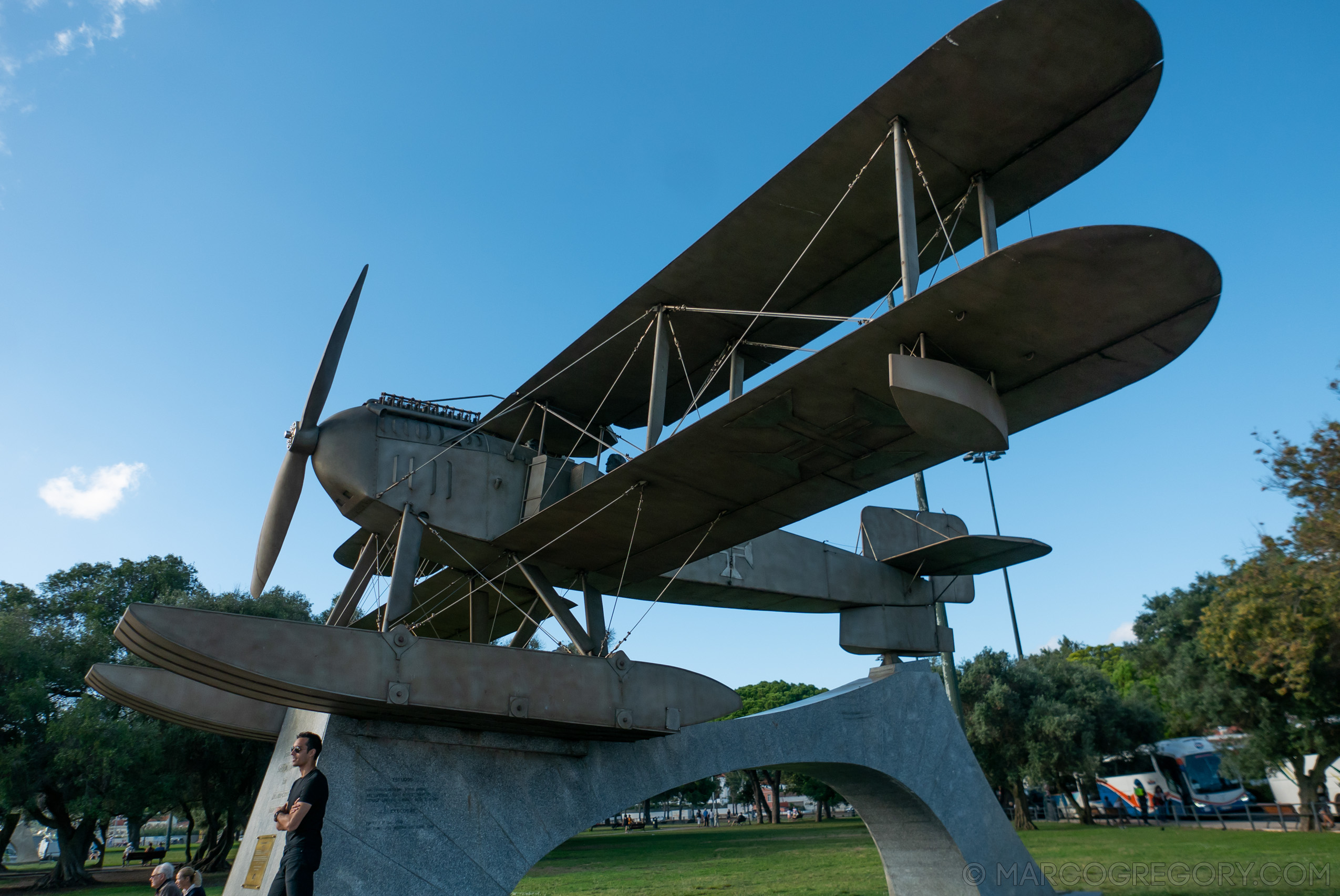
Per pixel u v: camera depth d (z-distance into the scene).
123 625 6.28
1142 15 5.97
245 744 24.19
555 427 11.30
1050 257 5.80
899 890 12.32
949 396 6.42
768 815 65.88
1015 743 30.72
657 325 9.36
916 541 14.97
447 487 9.53
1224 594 21.41
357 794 7.50
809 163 7.52
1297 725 24.73
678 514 9.10
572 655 8.20
